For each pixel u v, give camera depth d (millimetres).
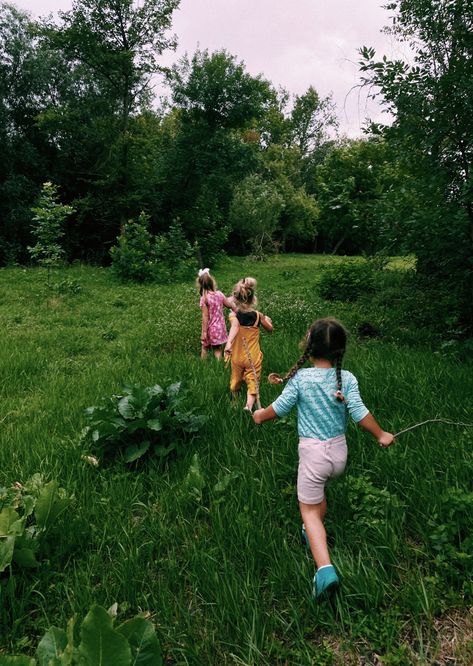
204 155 25531
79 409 4785
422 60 6824
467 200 6238
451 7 6266
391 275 11227
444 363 5812
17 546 2574
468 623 2209
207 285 6938
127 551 2676
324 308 11102
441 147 6668
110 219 26953
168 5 22344
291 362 6191
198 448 3811
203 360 6445
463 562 2414
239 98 26000
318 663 2021
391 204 7043
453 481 3045
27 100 26578
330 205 8297
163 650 2125
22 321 10398
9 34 25938
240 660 2033
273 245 37312
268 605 2344
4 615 2289
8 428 4395
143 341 8391
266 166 45344
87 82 26844
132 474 3566
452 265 7250
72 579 2555
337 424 2564
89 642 1667
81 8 22391
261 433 3980
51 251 17094
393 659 2004
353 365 5625
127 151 24938
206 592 2383
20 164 26156
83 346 8195
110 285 16797
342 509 2938
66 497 3008
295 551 2664
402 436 3646
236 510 2945
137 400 3889
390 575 2471
